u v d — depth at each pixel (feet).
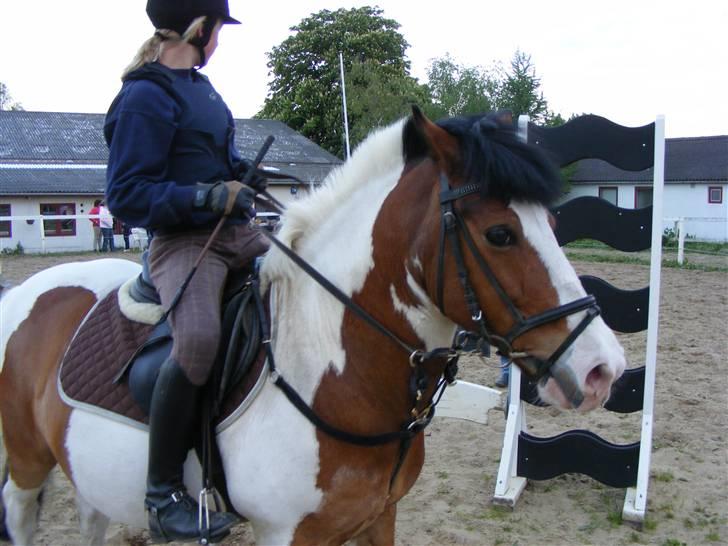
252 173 7.09
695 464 14.61
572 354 5.64
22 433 8.79
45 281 9.39
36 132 82.99
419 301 6.46
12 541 9.22
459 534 11.75
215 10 7.50
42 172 73.67
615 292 12.61
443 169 6.14
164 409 6.64
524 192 5.68
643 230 12.16
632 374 12.81
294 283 7.04
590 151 12.17
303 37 108.78
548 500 13.24
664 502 12.95
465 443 16.14
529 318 5.77
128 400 7.35
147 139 6.80
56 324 8.70
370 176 6.89
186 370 6.56
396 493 7.28
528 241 5.77
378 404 6.67
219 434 6.91
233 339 6.87
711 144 98.73
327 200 7.06
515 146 5.87
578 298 5.74
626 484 12.73
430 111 94.58
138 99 6.84
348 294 6.75
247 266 7.58
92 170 76.43
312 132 105.70
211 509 7.11
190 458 7.15
